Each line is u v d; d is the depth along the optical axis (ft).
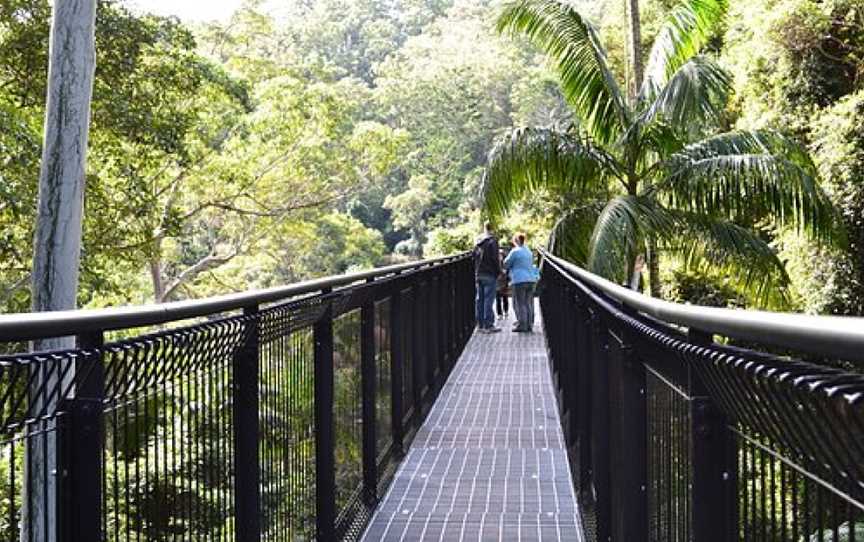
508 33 44.75
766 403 4.57
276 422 11.85
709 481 6.25
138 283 107.04
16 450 6.16
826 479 4.17
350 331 16.99
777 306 41.65
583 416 17.52
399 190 220.43
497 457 23.57
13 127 47.19
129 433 7.42
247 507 10.38
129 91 57.77
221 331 9.36
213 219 108.06
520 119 205.46
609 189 48.03
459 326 43.27
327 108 98.53
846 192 46.55
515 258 53.01
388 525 18.07
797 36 50.37
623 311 10.39
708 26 43.91
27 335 5.65
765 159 38.37
